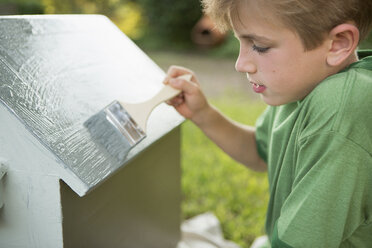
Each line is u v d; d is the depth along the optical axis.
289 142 0.74
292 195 0.65
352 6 0.64
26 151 0.63
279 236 0.65
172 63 6.14
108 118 0.72
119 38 1.04
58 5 3.91
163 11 7.41
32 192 0.64
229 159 2.34
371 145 0.62
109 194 0.77
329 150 0.62
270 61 0.67
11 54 0.69
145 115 0.78
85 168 0.63
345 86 0.64
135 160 0.85
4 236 0.67
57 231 0.65
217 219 1.64
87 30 0.94
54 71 0.75
